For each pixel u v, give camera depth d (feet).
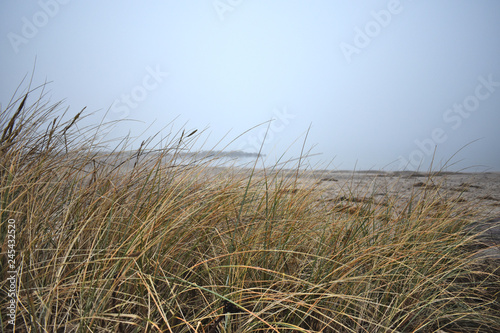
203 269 5.87
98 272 4.62
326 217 8.46
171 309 4.81
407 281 6.99
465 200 11.42
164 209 5.58
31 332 3.99
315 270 6.52
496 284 7.86
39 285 4.72
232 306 4.70
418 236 8.00
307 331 4.46
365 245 7.22
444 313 6.50
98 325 4.40
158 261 5.10
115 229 5.64
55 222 5.65
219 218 6.72
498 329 6.42
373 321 5.80
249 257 5.81
